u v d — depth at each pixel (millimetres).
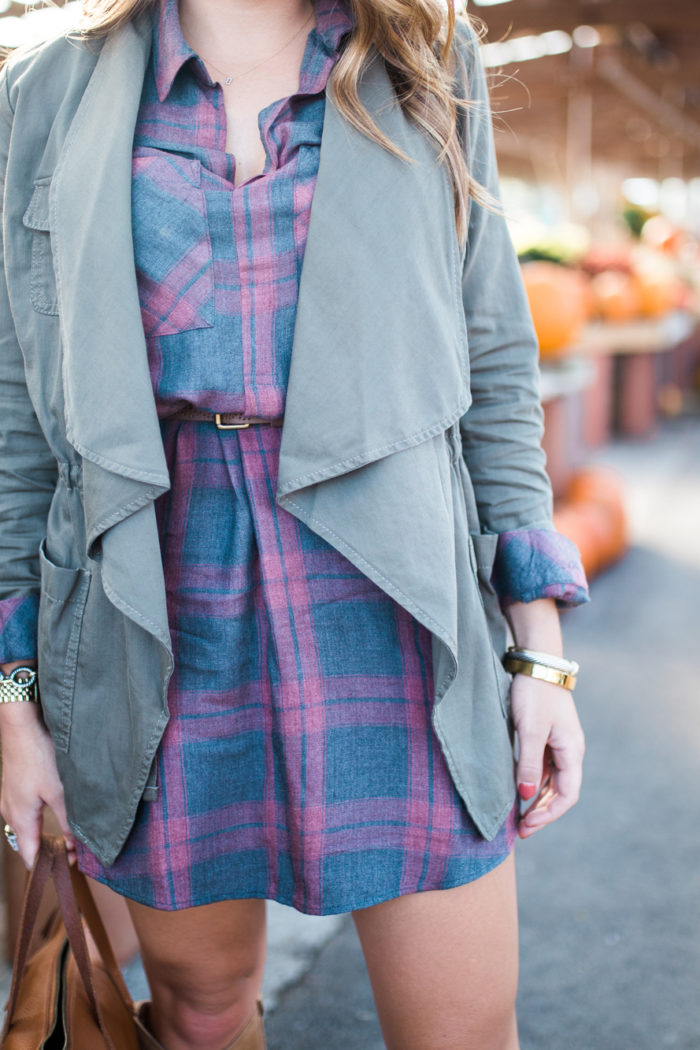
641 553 4793
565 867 2270
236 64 995
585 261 6328
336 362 908
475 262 1051
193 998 1149
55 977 1119
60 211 948
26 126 1003
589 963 1938
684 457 6910
